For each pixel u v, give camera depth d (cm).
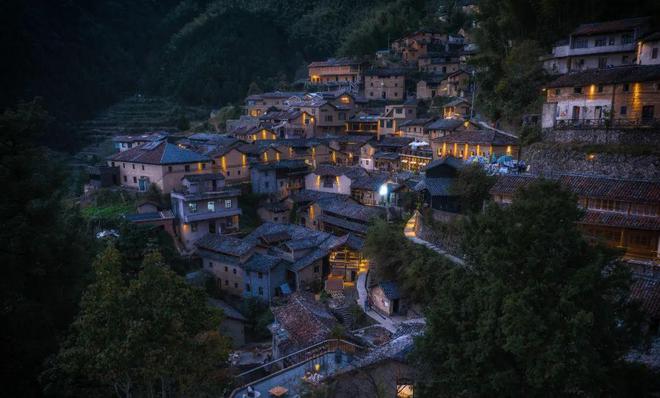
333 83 10244
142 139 7338
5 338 2061
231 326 3644
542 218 1373
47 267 2222
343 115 8338
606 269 1512
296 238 4828
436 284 2691
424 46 9938
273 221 5775
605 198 2784
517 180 3272
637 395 1326
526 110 4875
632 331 1381
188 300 1688
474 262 1577
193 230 5138
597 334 1277
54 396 1986
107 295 1567
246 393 1911
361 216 4797
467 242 1593
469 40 9788
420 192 4234
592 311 1270
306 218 5666
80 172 7194
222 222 5378
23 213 2145
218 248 4656
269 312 3991
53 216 2306
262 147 6675
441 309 1482
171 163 5550
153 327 1545
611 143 3462
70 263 2362
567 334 1199
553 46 5300
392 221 4303
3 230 2008
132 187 5934
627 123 3494
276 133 8106
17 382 2061
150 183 5675
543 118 4194
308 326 2638
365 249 3572
